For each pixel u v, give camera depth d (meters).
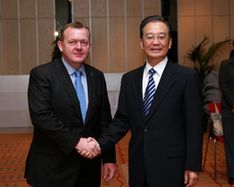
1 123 9.92
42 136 2.76
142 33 2.67
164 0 10.13
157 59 2.66
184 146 2.64
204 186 4.95
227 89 4.93
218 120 5.30
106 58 10.27
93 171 2.90
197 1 10.11
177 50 10.11
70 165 2.72
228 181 5.10
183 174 2.62
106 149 2.81
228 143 4.98
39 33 10.13
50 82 2.69
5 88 9.96
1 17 10.08
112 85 10.02
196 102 2.60
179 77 2.62
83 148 2.65
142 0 10.16
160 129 2.60
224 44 10.05
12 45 10.14
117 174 5.47
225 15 10.16
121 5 10.20
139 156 2.66
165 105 2.60
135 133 2.70
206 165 5.94
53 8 10.11
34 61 10.18
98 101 2.84
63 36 2.70
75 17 10.13
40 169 2.73
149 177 2.61
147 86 2.68
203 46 10.04
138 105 2.68
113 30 10.23
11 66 10.17
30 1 10.09
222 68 4.99
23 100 9.98
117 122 2.86
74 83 2.77
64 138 2.60
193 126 2.57
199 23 10.13
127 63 10.31
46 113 2.62
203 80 9.32
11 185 5.06
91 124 2.80
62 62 2.79
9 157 6.65
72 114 2.70
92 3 10.15
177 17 10.10
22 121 9.97
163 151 2.60
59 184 2.72
